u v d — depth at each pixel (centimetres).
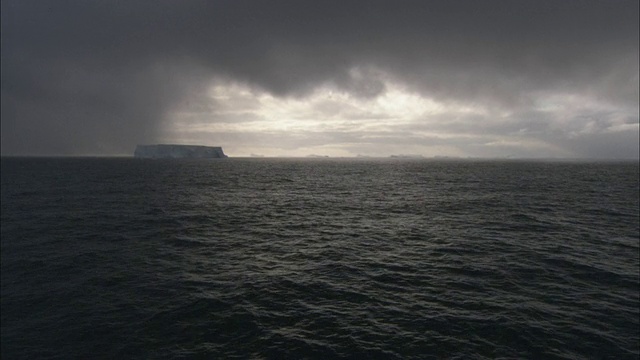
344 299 1541
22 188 5953
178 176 9388
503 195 5378
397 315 1388
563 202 4603
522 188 6462
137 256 2186
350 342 1192
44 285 1723
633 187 6712
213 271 1923
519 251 2288
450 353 1130
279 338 1220
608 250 2317
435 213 3784
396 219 3462
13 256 2173
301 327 1295
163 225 3100
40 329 1318
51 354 1166
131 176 9081
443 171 13225
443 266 1988
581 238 2642
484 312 1413
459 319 1353
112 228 2958
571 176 10119
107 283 1744
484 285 1700
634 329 1298
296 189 6406
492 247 2391
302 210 4016
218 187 6594
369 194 5616
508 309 1441
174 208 4047
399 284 1714
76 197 4912
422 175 10644
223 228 3025
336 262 2075
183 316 1388
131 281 1770
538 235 2745
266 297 1562
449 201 4731
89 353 1166
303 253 2277
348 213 3819
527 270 1916
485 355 1123
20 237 2631
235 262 2088
